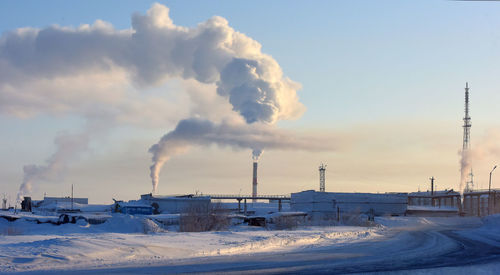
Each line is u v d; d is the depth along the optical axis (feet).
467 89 458.09
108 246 96.43
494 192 410.93
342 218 331.57
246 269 76.48
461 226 324.60
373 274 73.46
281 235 162.81
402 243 148.05
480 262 93.50
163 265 78.84
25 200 388.98
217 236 149.07
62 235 159.02
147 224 198.59
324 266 82.64
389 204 422.82
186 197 447.42
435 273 76.28
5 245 96.73
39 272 68.74
